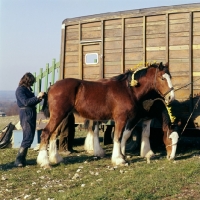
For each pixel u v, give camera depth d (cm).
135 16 1166
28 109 989
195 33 1091
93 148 1123
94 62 1245
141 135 1143
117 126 981
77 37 1273
